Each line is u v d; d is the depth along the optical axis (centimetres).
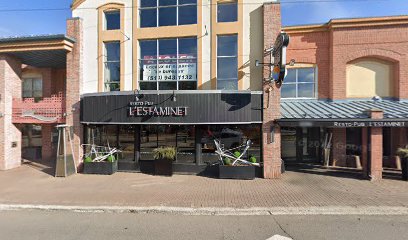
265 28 1071
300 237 559
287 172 1171
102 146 1232
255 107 1074
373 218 664
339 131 1294
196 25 1142
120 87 1195
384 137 1284
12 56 1292
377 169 1021
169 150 1095
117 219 669
